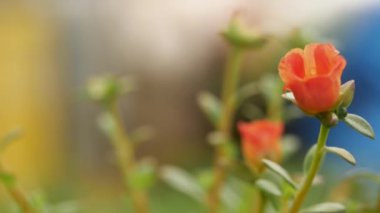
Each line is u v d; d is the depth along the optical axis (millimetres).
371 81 822
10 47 1105
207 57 1269
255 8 817
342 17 841
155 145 1203
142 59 1211
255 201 439
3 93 1095
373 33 823
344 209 351
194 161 1148
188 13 1244
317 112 331
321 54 330
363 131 329
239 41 453
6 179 407
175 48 1251
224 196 466
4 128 1093
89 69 1124
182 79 1254
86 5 1126
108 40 1149
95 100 471
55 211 446
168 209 671
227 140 458
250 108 688
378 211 400
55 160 1075
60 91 1110
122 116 1170
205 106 474
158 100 1229
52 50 1112
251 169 388
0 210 579
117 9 1155
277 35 461
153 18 1214
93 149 1069
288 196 366
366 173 397
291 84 329
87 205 686
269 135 397
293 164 767
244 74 851
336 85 328
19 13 1112
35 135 1078
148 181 463
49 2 1115
